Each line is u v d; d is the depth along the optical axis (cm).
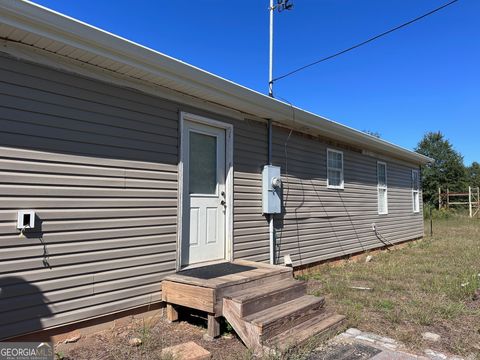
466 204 3081
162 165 483
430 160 1449
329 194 877
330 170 899
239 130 625
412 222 1378
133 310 443
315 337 405
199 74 477
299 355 363
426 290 635
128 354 369
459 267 848
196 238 543
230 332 428
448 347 400
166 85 484
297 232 759
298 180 773
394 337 427
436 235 1612
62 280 379
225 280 442
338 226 906
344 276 749
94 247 406
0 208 339
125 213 437
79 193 396
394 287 655
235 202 605
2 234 339
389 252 1132
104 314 412
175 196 496
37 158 365
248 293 428
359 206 1011
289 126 751
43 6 328
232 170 602
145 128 466
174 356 354
